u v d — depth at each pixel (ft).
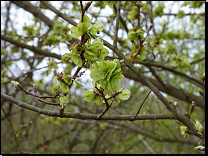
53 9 5.79
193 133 4.42
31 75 14.38
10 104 17.62
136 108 19.22
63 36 8.49
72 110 16.01
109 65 3.32
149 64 8.89
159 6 8.83
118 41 8.33
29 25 10.05
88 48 3.18
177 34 9.08
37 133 21.86
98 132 22.15
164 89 10.41
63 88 3.56
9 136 22.31
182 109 10.96
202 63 15.10
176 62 8.75
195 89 17.79
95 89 3.76
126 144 22.09
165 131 19.24
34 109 4.57
